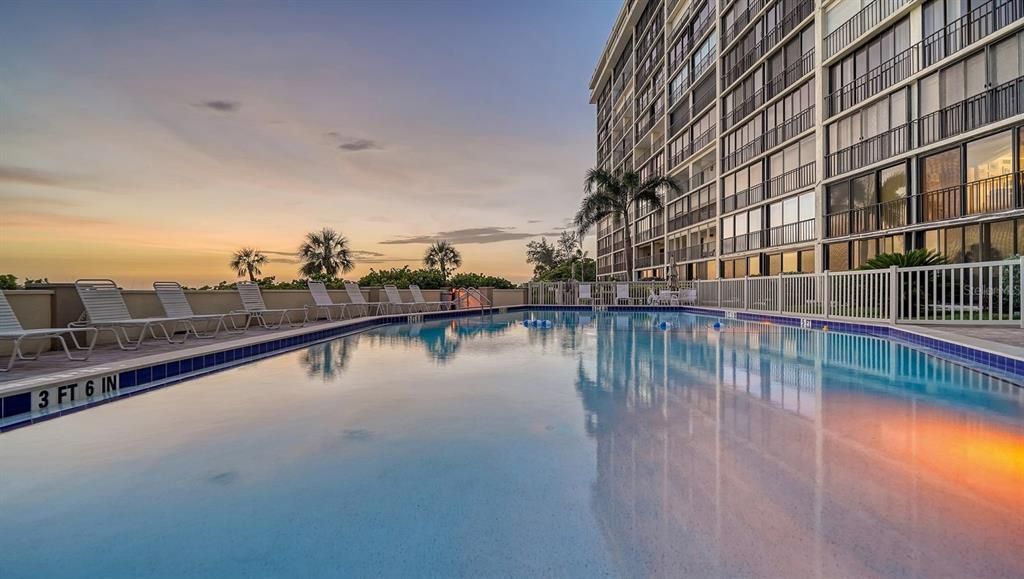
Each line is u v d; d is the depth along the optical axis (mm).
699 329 10375
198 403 3641
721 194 22672
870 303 9164
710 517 1798
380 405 3559
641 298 19359
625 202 23906
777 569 1457
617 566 1487
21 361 4598
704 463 2354
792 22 17266
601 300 19641
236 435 2832
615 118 40656
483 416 3242
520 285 20516
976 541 1604
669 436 2787
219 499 1979
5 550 1600
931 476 2166
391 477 2205
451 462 2389
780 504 1899
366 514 1846
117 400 3760
